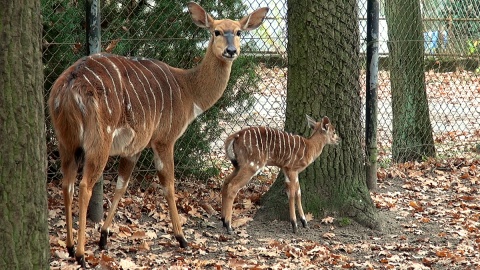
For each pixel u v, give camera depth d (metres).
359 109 8.05
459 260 6.69
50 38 8.10
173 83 6.77
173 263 6.32
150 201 8.26
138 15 8.65
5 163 4.01
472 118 14.70
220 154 9.93
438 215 8.45
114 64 6.15
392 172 10.22
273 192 8.12
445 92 15.63
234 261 6.32
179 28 8.79
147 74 6.48
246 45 9.34
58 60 8.20
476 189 9.74
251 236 7.44
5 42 3.95
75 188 8.38
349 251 7.01
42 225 4.24
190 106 7.00
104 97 5.80
